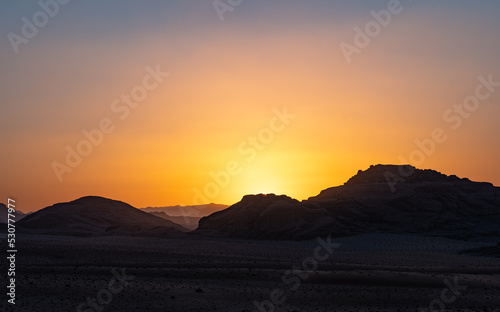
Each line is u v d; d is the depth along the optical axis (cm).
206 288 6500
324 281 7225
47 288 6034
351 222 18475
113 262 9331
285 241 17100
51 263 8988
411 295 6544
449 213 18900
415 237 16950
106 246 12238
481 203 19675
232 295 6200
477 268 9369
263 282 7100
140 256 10356
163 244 14238
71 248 11119
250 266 8894
